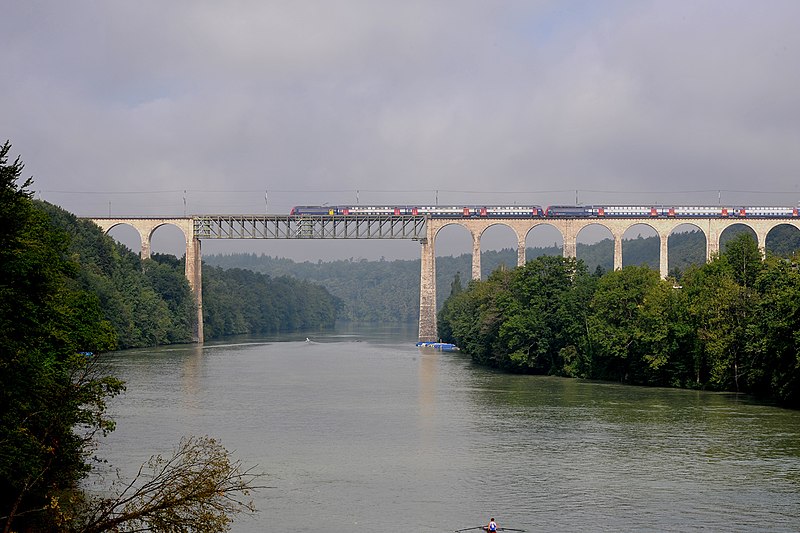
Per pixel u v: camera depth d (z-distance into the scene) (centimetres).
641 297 13450
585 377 14025
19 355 4100
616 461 6869
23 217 4500
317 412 9519
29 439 3912
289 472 6500
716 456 7044
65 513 3862
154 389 11612
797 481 6194
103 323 8456
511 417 9219
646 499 5728
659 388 12306
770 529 5100
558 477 6331
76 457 4500
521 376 14288
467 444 7600
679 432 8194
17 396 4006
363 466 6694
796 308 9769
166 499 3394
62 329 6372
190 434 7969
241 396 10912
